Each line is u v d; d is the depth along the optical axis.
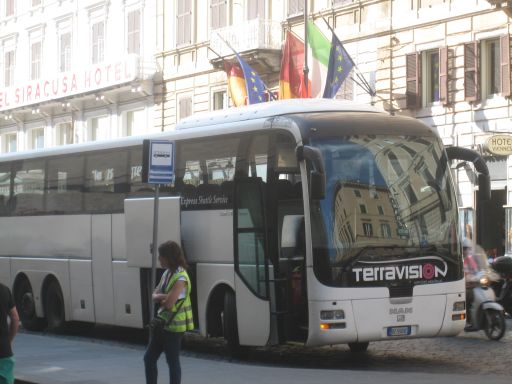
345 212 16.48
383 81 36.34
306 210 16.45
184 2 46.47
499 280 20.92
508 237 31.94
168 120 47.31
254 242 17.52
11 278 25.16
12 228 25.17
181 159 19.56
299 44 36.44
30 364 17.25
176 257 12.84
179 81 46.69
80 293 22.61
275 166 17.22
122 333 24.08
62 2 55.56
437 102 34.75
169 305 12.65
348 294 16.30
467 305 20.41
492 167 32.94
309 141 16.66
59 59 55.84
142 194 20.67
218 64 41.84
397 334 16.55
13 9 60.22
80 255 22.59
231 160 18.25
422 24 34.94
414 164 17.16
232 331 18.08
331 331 16.20
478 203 33.09
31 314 24.56
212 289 18.48
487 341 19.94
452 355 18.16
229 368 16.36
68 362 17.53
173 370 12.69
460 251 17.25
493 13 32.56
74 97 51.75
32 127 57.59
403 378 14.79
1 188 25.69
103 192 21.92
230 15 43.53
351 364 17.42
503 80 32.16
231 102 43.22
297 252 16.80
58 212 23.44
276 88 40.22
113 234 21.50
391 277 16.56
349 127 16.94
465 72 33.38
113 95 50.34
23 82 55.72
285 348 20.12
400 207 16.84
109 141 21.92
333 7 38.34
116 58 48.50
